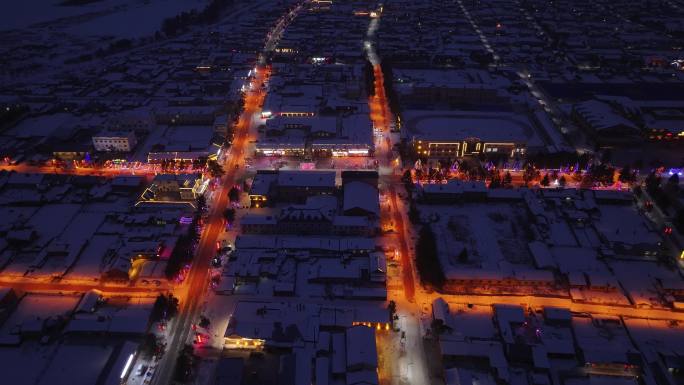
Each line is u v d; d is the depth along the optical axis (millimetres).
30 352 151250
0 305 163875
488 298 176125
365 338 150875
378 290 174625
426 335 159875
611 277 179500
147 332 157875
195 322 164250
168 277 181125
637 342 157000
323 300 173875
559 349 151125
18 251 196750
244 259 188375
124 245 194750
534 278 179000
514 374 145375
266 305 164875
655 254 195000
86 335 156250
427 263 184500
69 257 191125
